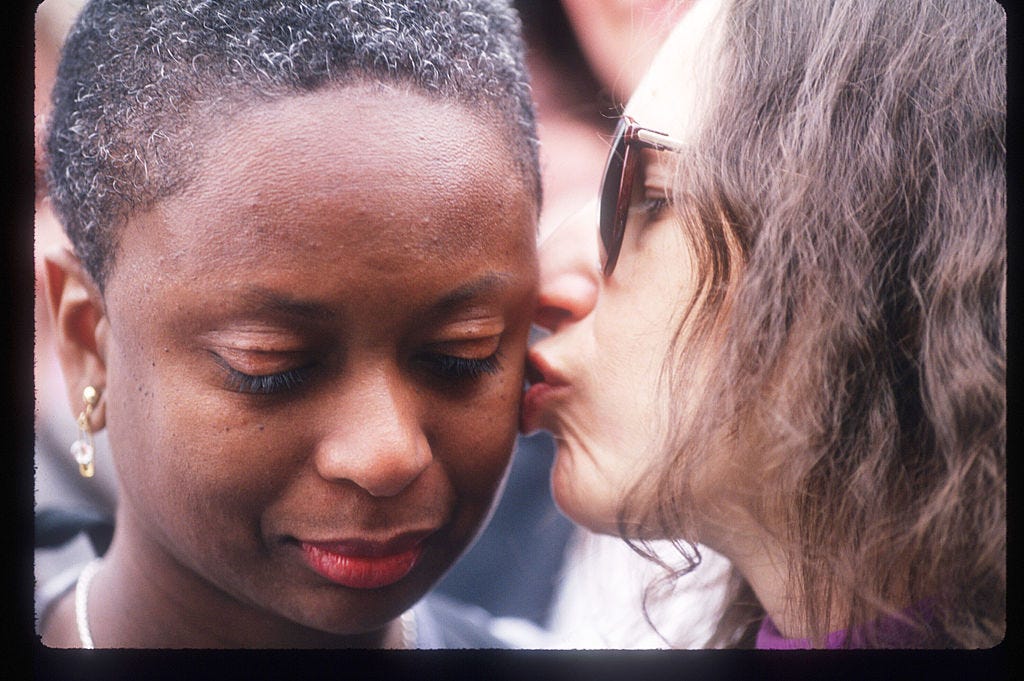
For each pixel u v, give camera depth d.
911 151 0.65
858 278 0.66
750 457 0.68
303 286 0.57
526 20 1.00
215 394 0.61
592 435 0.74
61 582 0.84
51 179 0.70
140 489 0.66
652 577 0.90
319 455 0.61
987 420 0.65
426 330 0.61
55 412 0.94
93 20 0.64
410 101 0.60
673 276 0.71
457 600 1.13
